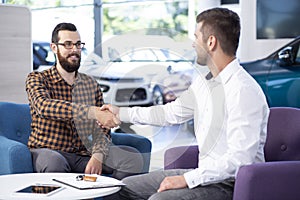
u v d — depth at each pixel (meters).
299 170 2.52
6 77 4.66
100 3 5.98
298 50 4.56
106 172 3.36
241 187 2.43
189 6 5.42
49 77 3.66
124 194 2.88
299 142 3.09
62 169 3.30
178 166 3.12
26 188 2.55
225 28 2.60
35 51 6.38
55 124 3.56
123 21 5.84
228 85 2.58
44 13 6.37
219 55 2.62
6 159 3.24
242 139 2.47
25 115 3.85
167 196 2.47
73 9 6.18
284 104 4.64
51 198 2.38
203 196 2.51
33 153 3.39
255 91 2.54
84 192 2.50
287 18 4.61
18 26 4.72
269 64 4.70
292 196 2.51
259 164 2.48
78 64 3.64
